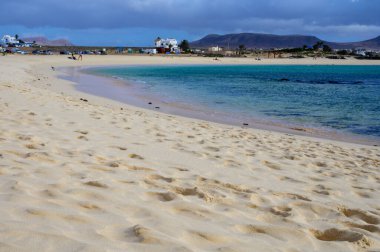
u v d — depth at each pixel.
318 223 3.82
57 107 10.46
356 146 10.33
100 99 18.19
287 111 18.19
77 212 3.14
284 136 11.07
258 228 3.42
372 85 38.31
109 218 3.11
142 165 5.36
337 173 6.48
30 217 2.85
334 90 31.52
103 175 4.55
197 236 2.98
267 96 24.95
